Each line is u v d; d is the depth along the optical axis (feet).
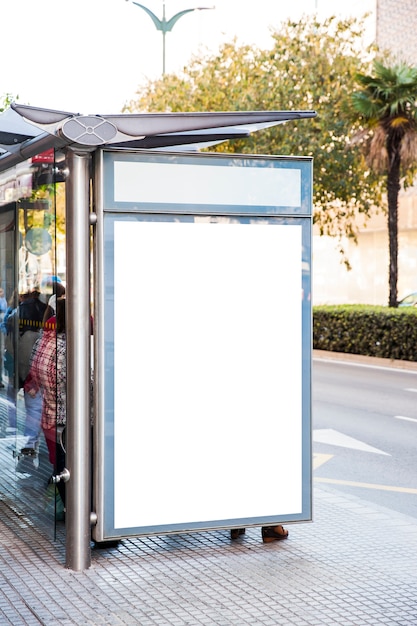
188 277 20.12
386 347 66.69
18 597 17.29
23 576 18.56
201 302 20.24
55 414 19.98
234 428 20.57
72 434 19.02
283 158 20.70
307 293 21.04
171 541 21.29
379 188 90.58
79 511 18.98
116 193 19.45
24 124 20.76
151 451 19.98
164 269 19.94
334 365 65.41
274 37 87.30
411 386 52.65
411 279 119.03
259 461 20.76
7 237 24.99
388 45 122.31
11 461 24.16
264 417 20.77
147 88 94.17
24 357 22.77
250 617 16.34
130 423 19.81
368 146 75.56
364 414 42.39
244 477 20.67
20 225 23.39
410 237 119.03
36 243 21.65
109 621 16.07
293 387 20.97
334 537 21.71
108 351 19.58
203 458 20.38
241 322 20.54
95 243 19.44
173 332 20.06
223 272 20.38
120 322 19.67
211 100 85.92
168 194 19.85
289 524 21.48
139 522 19.97
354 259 134.82
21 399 23.06
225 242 20.36
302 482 21.09
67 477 19.07
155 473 20.03
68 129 18.13
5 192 25.21
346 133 85.05
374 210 126.00
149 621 16.10
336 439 36.19
